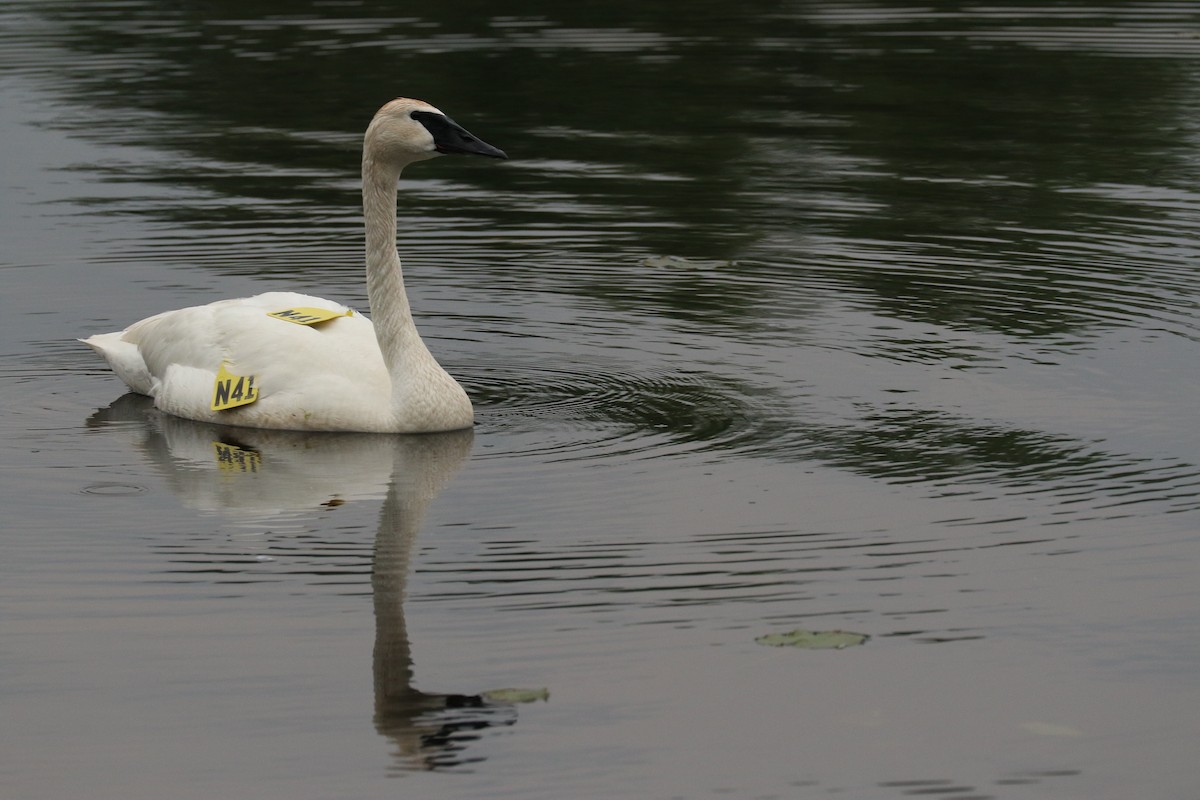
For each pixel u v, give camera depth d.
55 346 17.19
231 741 9.43
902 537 11.99
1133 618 10.76
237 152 25.92
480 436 14.38
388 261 14.49
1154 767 9.15
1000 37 34.16
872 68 31.48
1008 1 38.62
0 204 22.84
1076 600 11.01
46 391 15.88
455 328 17.72
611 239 21.19
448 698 9.86
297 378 14.66
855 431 14.30
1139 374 15.75
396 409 14.42
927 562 11.58
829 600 11.02
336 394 14.53
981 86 29.88
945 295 18.59
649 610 10.88
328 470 13.56
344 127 27.47
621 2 38.41
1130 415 14.62
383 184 14.44
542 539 12.03
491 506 12.68
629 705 9.77
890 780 9.03
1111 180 23.75
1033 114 27.84
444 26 35.44
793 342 16.98
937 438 14.09
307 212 22.56
